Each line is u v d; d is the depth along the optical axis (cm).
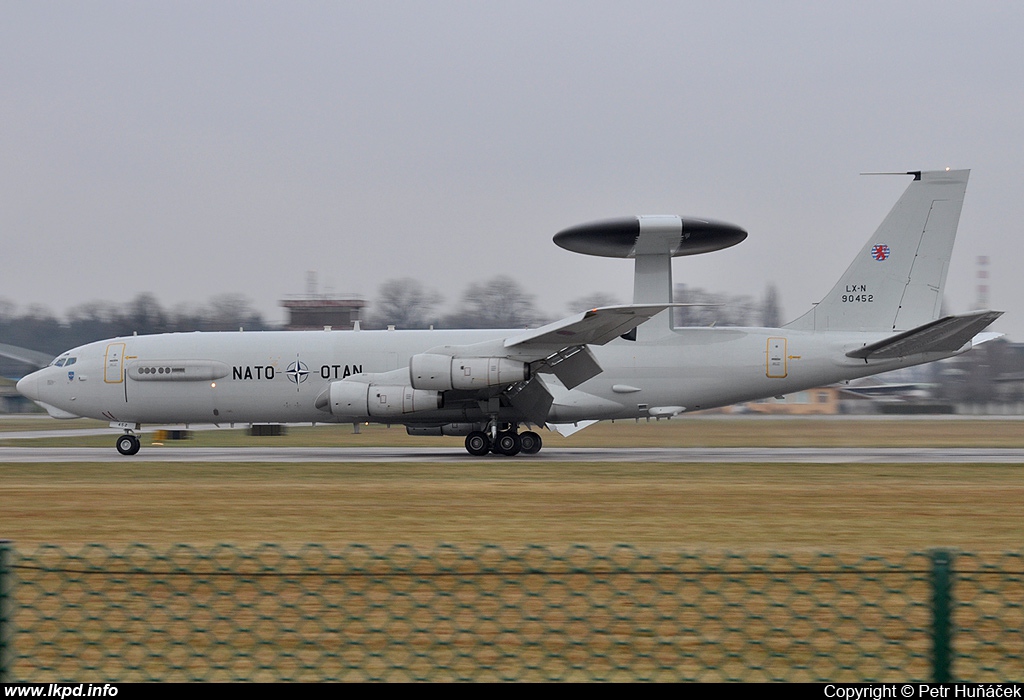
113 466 11000
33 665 3256
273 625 3697
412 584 4375
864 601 4034
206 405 12469
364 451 13550
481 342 11950
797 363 11662
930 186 11606
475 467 10462
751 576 4472
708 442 15275
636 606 3956
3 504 7600
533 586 4319
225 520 6644
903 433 17712
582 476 9444
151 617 3844
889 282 11700
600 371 11325
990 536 5897
